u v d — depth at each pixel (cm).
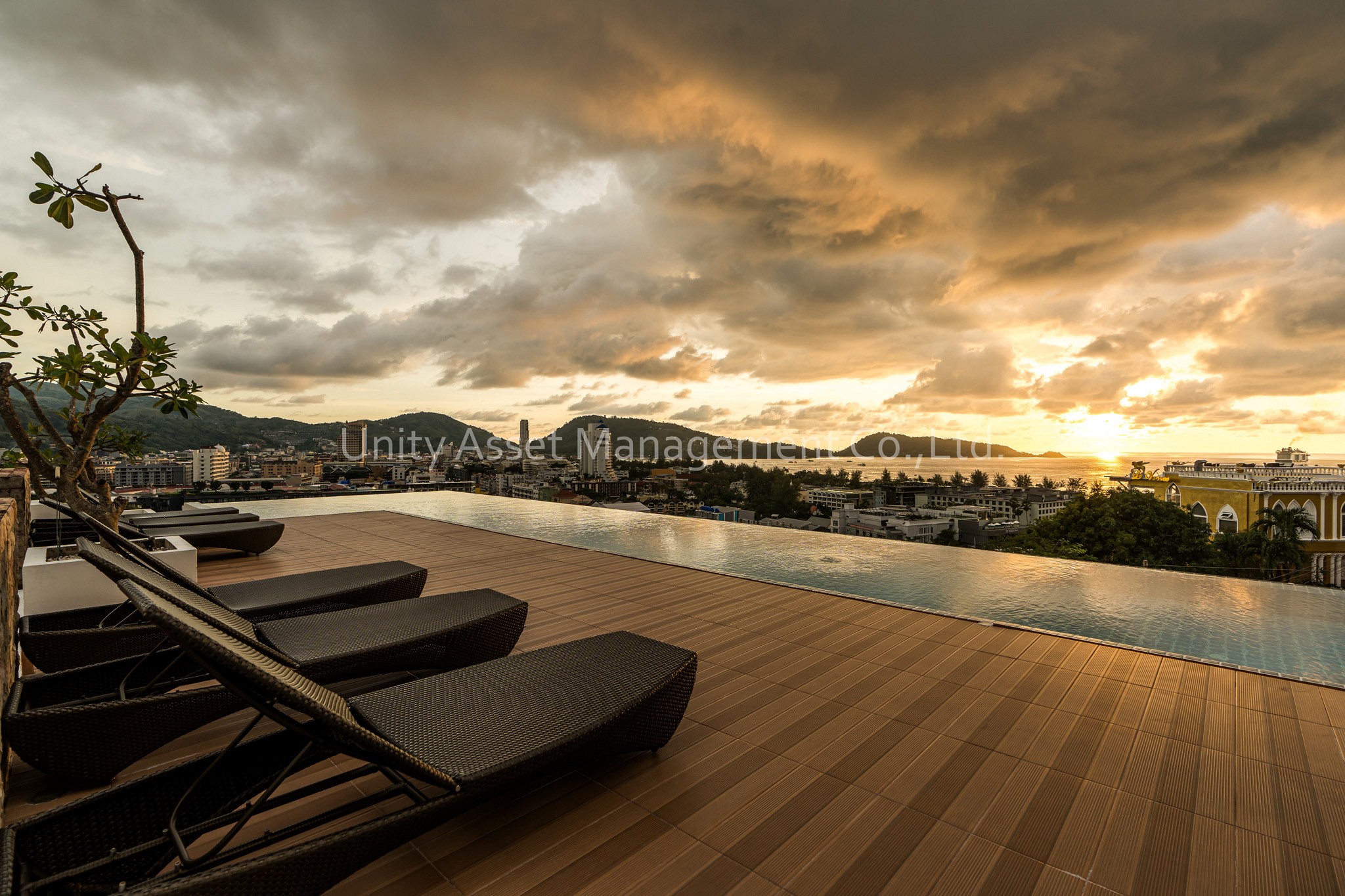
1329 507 2764
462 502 1005
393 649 198
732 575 441
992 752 184
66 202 246
